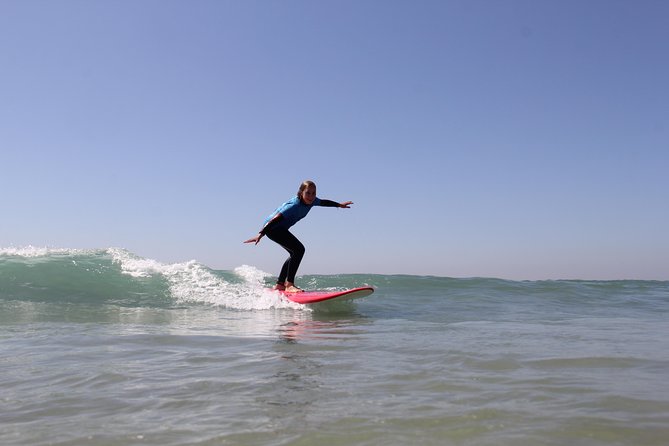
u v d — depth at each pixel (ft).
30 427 7.16
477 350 13.09
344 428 7.03
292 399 8.49
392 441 6.55
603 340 14.99
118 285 29.01
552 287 37.11
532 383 9.50
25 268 30.22
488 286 36.63
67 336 15.30
